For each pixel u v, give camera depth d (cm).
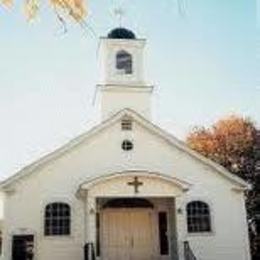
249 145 3703
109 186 1942
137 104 2483
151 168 2152
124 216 2105
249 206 3488
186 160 2192
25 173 2008
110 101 2466
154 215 2127
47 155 2048
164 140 2202
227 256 2091
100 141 2136
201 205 2139
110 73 2512
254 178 3594
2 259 1909
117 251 2055
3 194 1981
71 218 2000
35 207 1988
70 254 1959
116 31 2623
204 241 2088
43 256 1941
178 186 1986
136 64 2542
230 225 2134
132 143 2169
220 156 3750
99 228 2059
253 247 3350
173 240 2036
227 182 2194
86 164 2089
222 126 3838
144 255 2070
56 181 2039
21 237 1942
